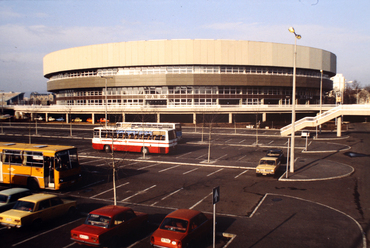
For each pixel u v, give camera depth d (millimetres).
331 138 49156
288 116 86125
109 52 80812
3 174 21609
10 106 97688
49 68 94562
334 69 97375
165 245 10531
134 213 13008
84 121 90688
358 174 25016
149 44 78188
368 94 149250
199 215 12023
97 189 21062
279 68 84375
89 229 11367
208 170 27188
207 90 80500
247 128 69188
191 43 77250
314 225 13930
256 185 21672
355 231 13195
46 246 12086
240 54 78625
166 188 21047
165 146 35000
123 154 35875
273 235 12797
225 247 11664
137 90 81562
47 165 20312
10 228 14047
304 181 22688
